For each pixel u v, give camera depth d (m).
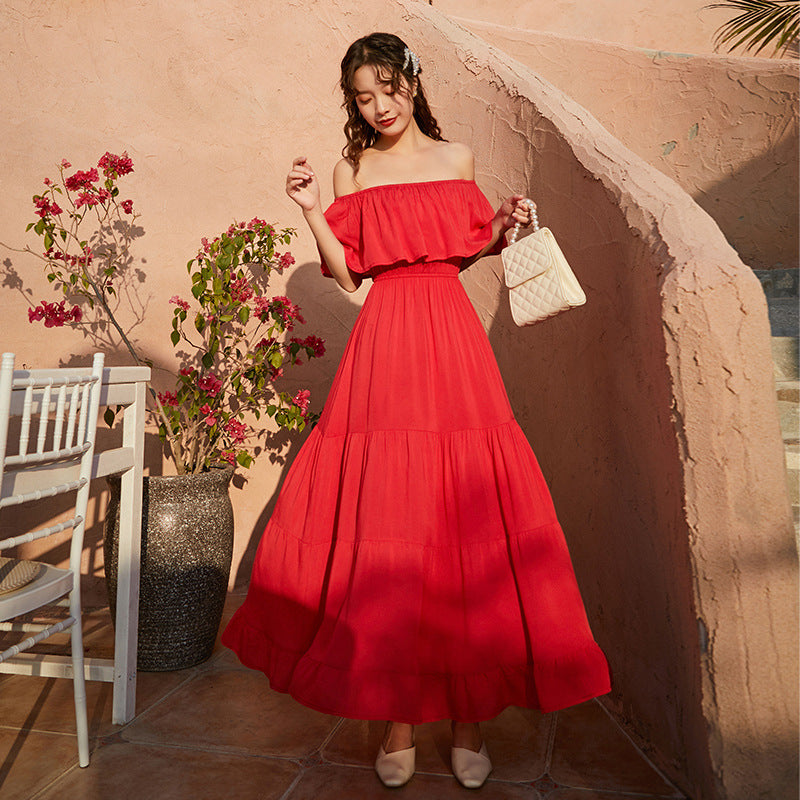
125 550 2.08
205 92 3.27
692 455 1.46
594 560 2.15
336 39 3.26
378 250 1.83
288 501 1.92
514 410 2.69
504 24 4.88
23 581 1.65
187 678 2.38
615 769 1.76
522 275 1.82
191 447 2.70
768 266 3.48
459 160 1.95
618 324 1.86
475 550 1.71
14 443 3.01
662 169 3.61
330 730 2.01
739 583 1.43
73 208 3.19
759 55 4.70
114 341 3.20
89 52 3.23
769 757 1.42
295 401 2.77
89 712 2.13
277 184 3.28
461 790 1.68
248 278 3.25
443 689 1.67
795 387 2.36
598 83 3.72
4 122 3.18
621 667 2.01
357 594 1.64
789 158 3.38
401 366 1.78
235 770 1.79
